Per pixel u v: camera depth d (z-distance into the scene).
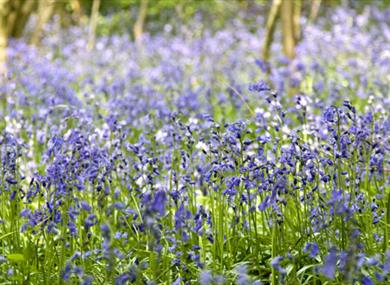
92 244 5.13
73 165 4.83
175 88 11.27
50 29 21.95
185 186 5.21
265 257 5.08
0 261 4.63
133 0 28.25
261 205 4.40
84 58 16.03
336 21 20.41
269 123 6.30
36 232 4.76
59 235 4.82
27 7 17.08
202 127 6.78
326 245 4.67
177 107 9.02
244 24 23.14
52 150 4.87
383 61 11.48
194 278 4.61
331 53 13.73
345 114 5.15
